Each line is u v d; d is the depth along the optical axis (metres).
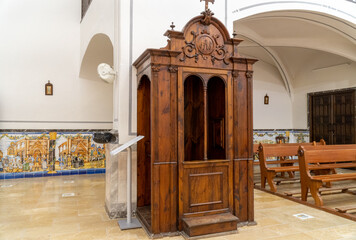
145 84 4.37
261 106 10.15
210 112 4.36
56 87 7.77
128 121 4.30
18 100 7.39
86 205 4.85
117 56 4.42
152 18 4.47
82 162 7.93
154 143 3.39
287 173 7.89
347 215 4.09
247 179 3.81
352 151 5.34
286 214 4.29
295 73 10.40
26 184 6.53
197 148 4.43
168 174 3.45
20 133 7.34
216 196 3.64
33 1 7.62
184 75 3.54
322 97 9.59
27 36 7.53
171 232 3.46
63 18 7.90
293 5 5.64
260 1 5.39
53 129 7.67
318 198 4.61
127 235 3.52
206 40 3.64
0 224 3.90
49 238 3.43
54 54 7.78
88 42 6.73
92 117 8.10
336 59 8.99
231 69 3.75
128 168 3.89
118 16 4.40
